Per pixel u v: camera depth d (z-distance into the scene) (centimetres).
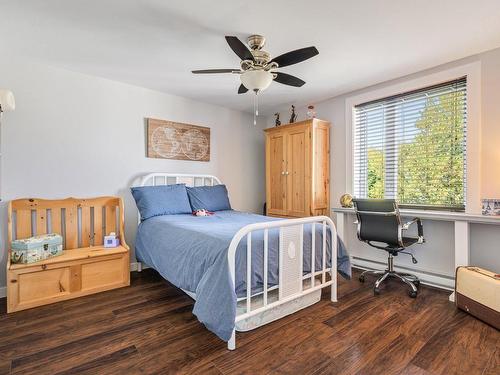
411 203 298
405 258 304
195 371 146
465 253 232
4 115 245
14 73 249
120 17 188
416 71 280
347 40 218
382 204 250
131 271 318
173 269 215
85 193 289
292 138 374
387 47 230
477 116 245
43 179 265
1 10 179
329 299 239
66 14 184
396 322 198
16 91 250
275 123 449
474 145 247
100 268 257
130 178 320
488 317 192
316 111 387
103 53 240
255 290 184
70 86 279
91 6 176
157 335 182
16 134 251
